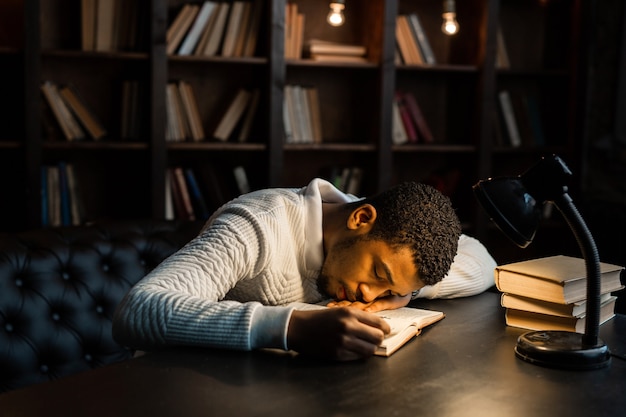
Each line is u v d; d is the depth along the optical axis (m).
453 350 1.42
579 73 4.48
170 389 1.17
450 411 1.11
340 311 1.34
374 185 4.17
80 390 1.17
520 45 4.71
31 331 1.88
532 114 4.53
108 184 3.97
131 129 3.79
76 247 2.02
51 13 3.79
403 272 1.46
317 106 4.13
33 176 3.50
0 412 1.08
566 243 4.62
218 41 3.91
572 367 1.32
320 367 1.28
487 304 1.83
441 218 1.48
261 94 4.03
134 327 1.38
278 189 1.74
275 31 3.83
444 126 4.60
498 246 4.76
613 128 4.63
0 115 3.67
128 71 3.93
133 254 2.10
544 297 1.53
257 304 1.38
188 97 3.90
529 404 1.15
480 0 4.25
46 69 3.81
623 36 4.57
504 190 1.34
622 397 1.19
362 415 1.08
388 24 4.02
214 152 4.17
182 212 3.90
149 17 3.69
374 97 4.17
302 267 1.65
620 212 4.58
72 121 3.69
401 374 1.27
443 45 4.58
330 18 3.61
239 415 1.07
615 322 1.67
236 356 1.33
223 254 1.49
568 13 4.61
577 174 4.52
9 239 1.94
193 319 1.35
